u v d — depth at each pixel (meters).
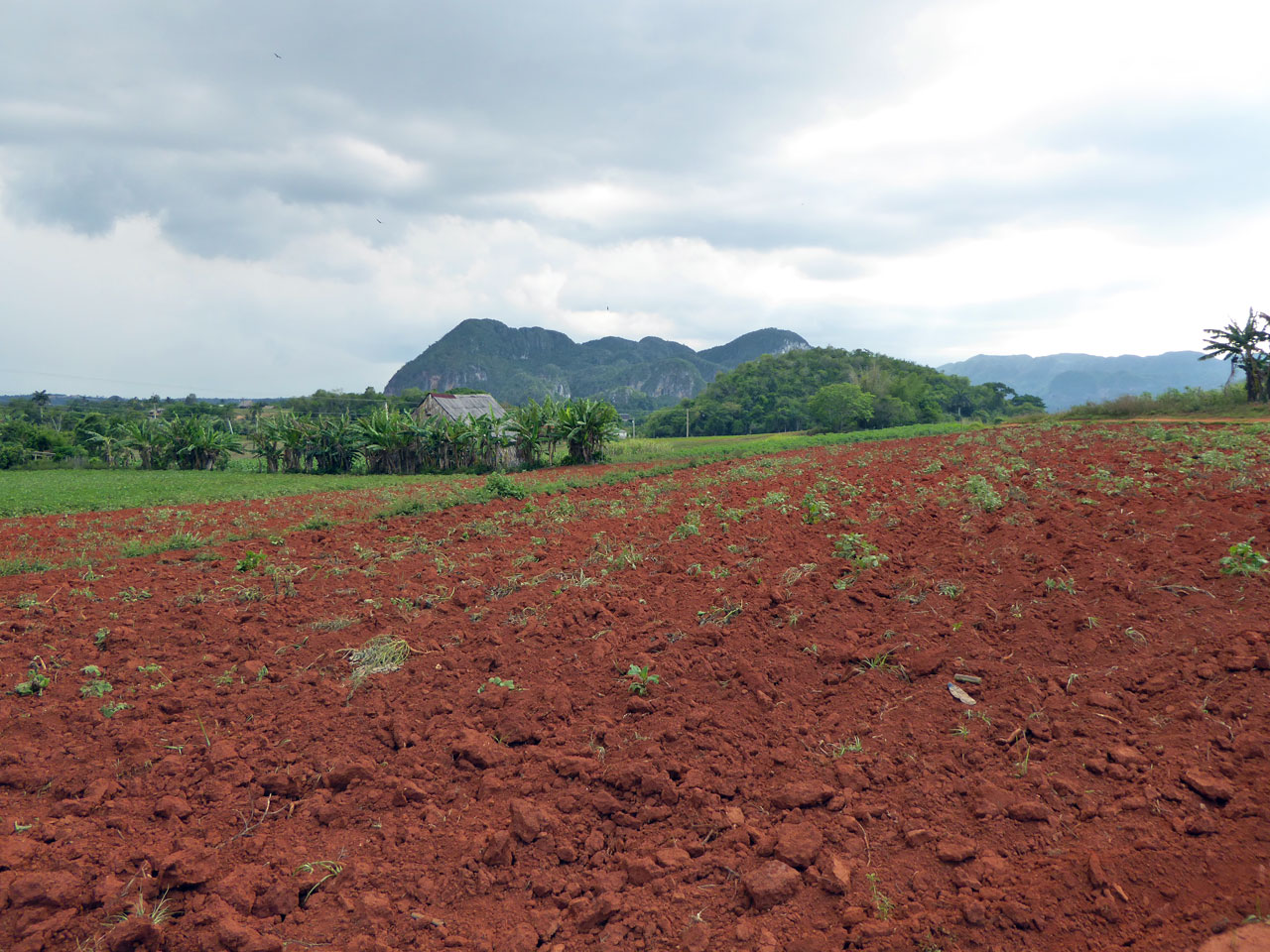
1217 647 4.26
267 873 3.30
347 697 5.00
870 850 3.20
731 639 5.46
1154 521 7.18
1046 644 4.78
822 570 6.78
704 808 3.59
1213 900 2.60
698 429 97.00
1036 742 3.83
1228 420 22.23
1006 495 9.53
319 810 3.75
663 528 9.66
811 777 3.76
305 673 5.41
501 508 13.23
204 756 4.27
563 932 2.99
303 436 30.08
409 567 8.51
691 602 6.36
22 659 5.70
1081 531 7.17
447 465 28.75
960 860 3.06
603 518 11.13
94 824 3.60
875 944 2.68
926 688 4.47
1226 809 3.03
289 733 4.53
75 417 62.97
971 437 23.56
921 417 78.50
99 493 20.25
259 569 8.68
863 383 78.62
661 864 3.27
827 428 60.81
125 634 6.18
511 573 7.88
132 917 2.95
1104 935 2.57
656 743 4.18
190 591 7.72
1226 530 6.38
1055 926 2.64
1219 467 10.06
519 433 28.42
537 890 3.19
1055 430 22.31
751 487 13.20
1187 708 3.77
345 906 3.12
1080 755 3.62
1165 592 5.11
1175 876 2.75
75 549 10.98
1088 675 4.32
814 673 4.84
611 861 3.38
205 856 3.38
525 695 4.86
